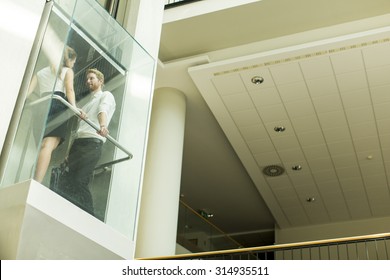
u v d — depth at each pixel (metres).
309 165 9.98
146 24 5.73
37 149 2.82
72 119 3.14
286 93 8.16
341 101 8.25
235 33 7.70
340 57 7.44
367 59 7.44
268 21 7.45
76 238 2.93
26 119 2.97
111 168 3.40
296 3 7.11
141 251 7.21
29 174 2.75
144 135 3.81
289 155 9.71
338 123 8.76
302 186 10.72
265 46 7.78
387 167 9.94
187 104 9.04
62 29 3.27
